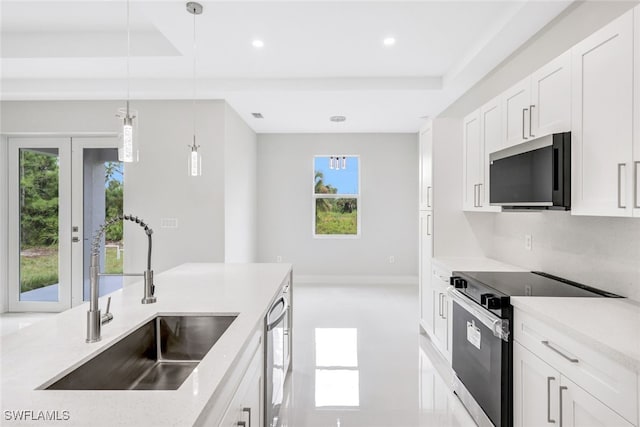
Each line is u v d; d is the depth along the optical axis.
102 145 4.48
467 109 4.03
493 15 2.67
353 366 3.13
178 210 4.32
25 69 3.68
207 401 0.92
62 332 1.43
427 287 3.65
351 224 6.54
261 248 6.46
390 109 4.77
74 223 4.52
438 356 3.33
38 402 0.91
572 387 1.41
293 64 3.59
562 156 1.79
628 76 1.43
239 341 1.31
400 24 2.80
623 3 1.93
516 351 1.84
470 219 3.46
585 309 1.65
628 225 1.86
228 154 4.49
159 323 1.69
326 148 6.43
